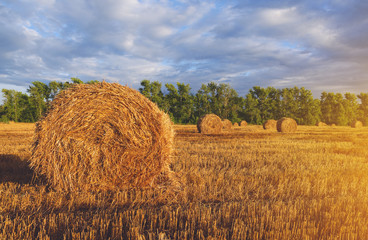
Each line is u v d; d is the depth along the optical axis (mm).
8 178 6125
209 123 22438
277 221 3643
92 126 5254
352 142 14891
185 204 4578
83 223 3738
